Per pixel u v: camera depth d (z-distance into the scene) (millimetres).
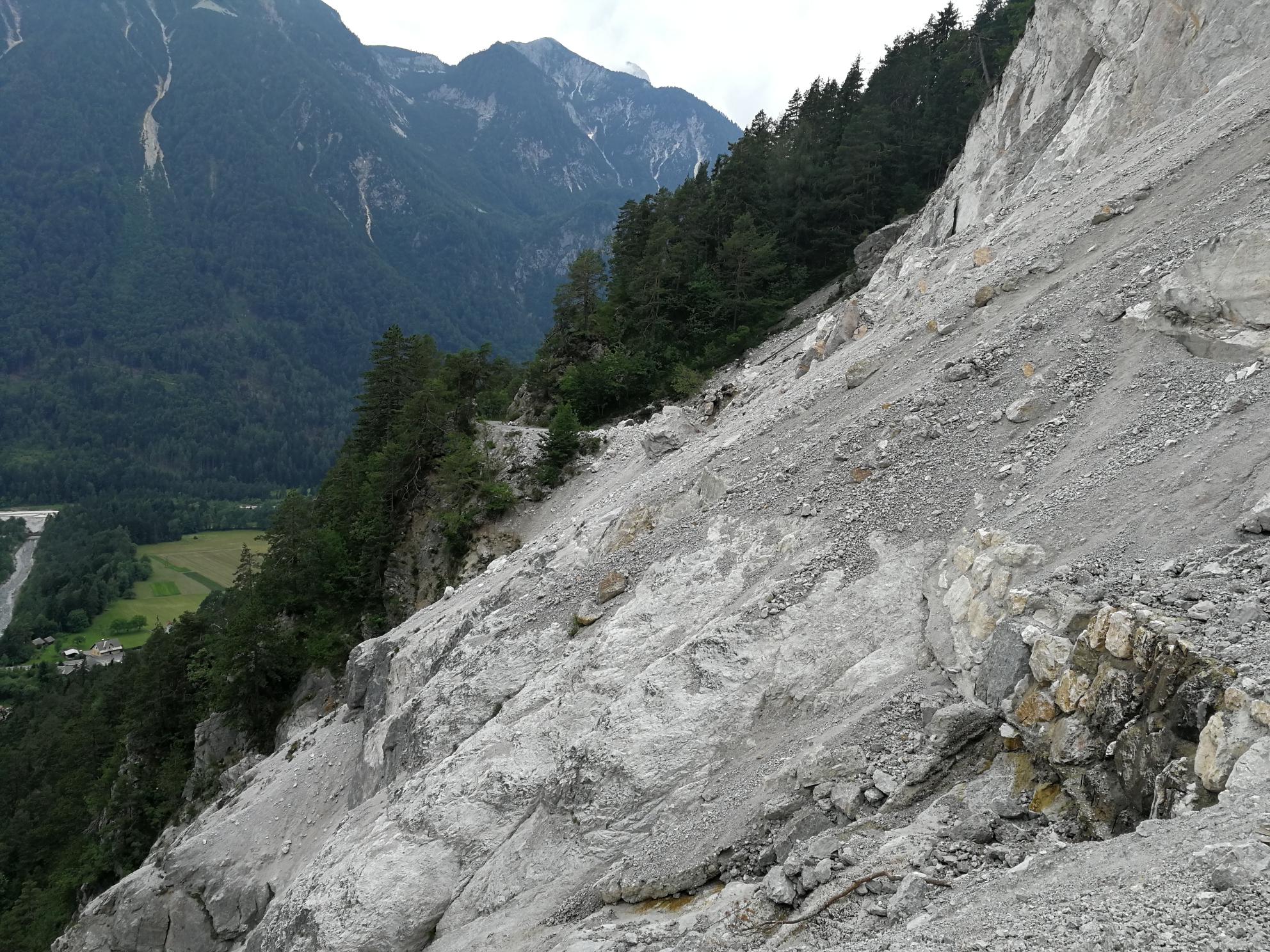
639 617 20984
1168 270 19000
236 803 34031
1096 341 19047
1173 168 22875
